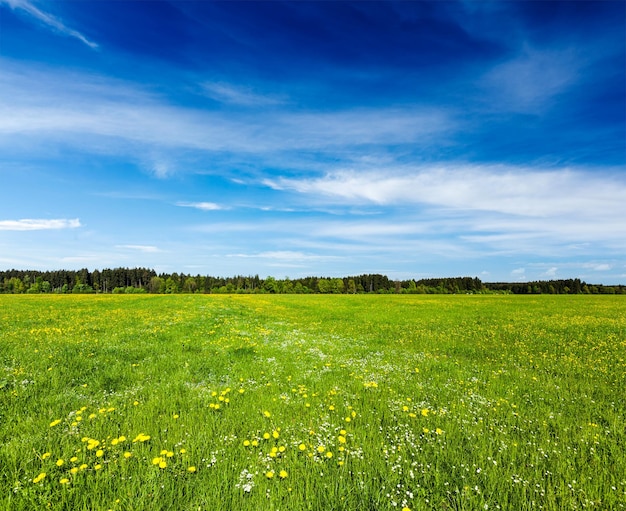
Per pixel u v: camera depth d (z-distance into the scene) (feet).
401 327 81.92
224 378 32.48
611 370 38.81
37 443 17.61
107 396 26.32
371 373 34.58
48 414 22.36
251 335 57.98
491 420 22.52
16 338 49.65
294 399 26.43
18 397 24.89
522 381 33.14
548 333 70.33
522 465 16.52
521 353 49.19
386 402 25.73
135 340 50.14
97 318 83.76
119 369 33.65
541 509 13.62
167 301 159.33
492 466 16.65
